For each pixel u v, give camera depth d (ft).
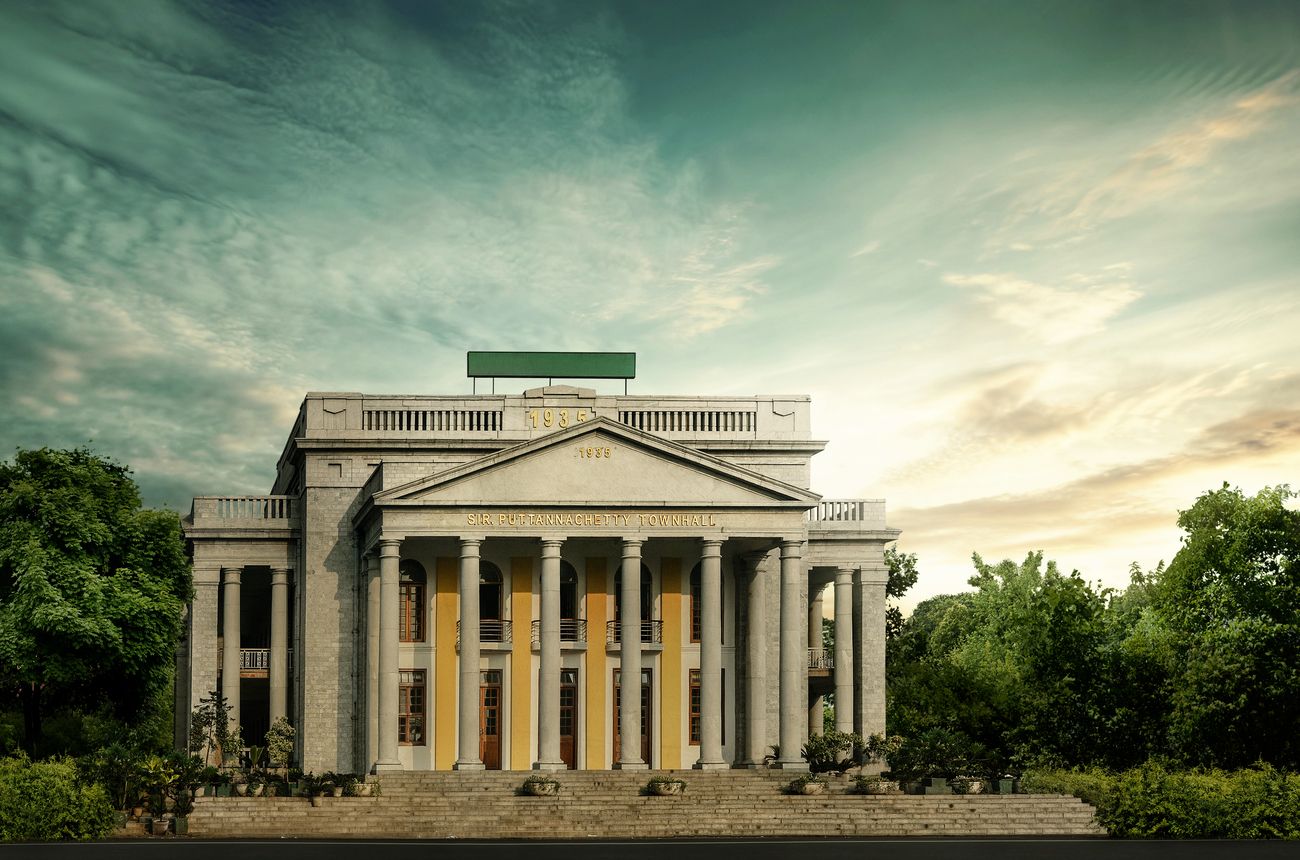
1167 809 158.92
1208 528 216.74
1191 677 206.59
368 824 160.04
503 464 195.11
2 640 175.11
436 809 165.17
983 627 304.91
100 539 184.03
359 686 210.59
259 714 235.40
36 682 182.50
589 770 193.47
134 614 183.93
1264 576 209.87
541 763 189.98
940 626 335.67
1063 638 218.18
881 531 217.56
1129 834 159.63
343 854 134.82
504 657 205.98
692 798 171.22
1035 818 164.14
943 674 231.50
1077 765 209.26
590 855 135.23
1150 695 214.48
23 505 182.60
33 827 149.48
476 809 165.58
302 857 131.85
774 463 215.51
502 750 204.33
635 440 196.34
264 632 260.21
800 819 163.22
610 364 224.94
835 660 214.69
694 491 196.54
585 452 196.24
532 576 207.31
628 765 189.98
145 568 190.80
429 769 203.10
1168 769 196.24
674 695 207.51
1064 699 214.90
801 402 217.15
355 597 212.64
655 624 208.33
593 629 207.31
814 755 190.08
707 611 194.29
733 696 208.54
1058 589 221.05
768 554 209.15
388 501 192.75
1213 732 204.23
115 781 160.56
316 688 210.59
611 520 195.21
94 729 219.82
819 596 232.73
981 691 225.76
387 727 191.83
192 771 164.86
